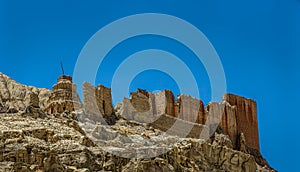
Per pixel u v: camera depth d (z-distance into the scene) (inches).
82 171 4143.7
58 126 4702.3
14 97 5442.9
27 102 5344.5
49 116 4911.4
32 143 4234.7
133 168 4399.6
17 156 4028.1
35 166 3983.8
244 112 6314.0
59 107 5177.2
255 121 6378.0
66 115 5059.1
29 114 4788.4
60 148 4333.2
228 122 6087.6
